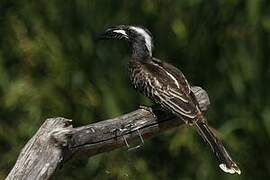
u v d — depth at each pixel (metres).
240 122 15.93
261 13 15.68
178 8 15.85
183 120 10.80
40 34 15.59
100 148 9.81
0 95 15.45
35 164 9.29
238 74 15.99
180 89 11.02
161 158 15.96
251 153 16.12
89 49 15.73
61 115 15.38
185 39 16.02
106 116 15.59
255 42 15.90
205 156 15.92
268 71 15.97
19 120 15.31
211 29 16.06
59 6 15.80
